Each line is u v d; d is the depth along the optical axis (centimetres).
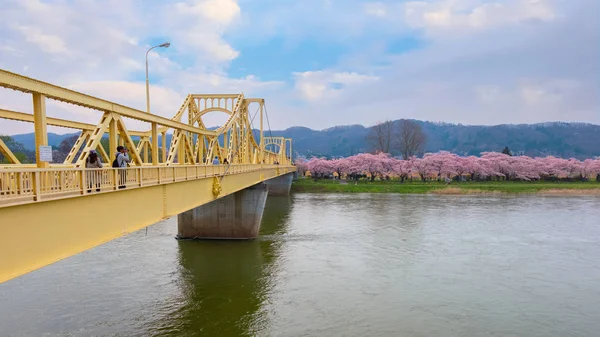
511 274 2753
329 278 2642
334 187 9081
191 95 4153
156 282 2541
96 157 1205
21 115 1702
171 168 1667
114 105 1342
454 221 4791
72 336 1806
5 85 888
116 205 1252
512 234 4044
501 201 6900
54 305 2139
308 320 2022
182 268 2844
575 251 3378
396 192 8550
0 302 2164
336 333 1889
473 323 2003
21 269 871
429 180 10762
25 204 869
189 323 1980
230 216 3766
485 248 3456
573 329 1958
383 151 13350
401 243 3628
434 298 2311
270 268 2855
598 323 2025
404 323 1992
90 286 2438
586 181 10438
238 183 2950
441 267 2895
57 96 1055
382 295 2347
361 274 2725
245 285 2508
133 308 2134
